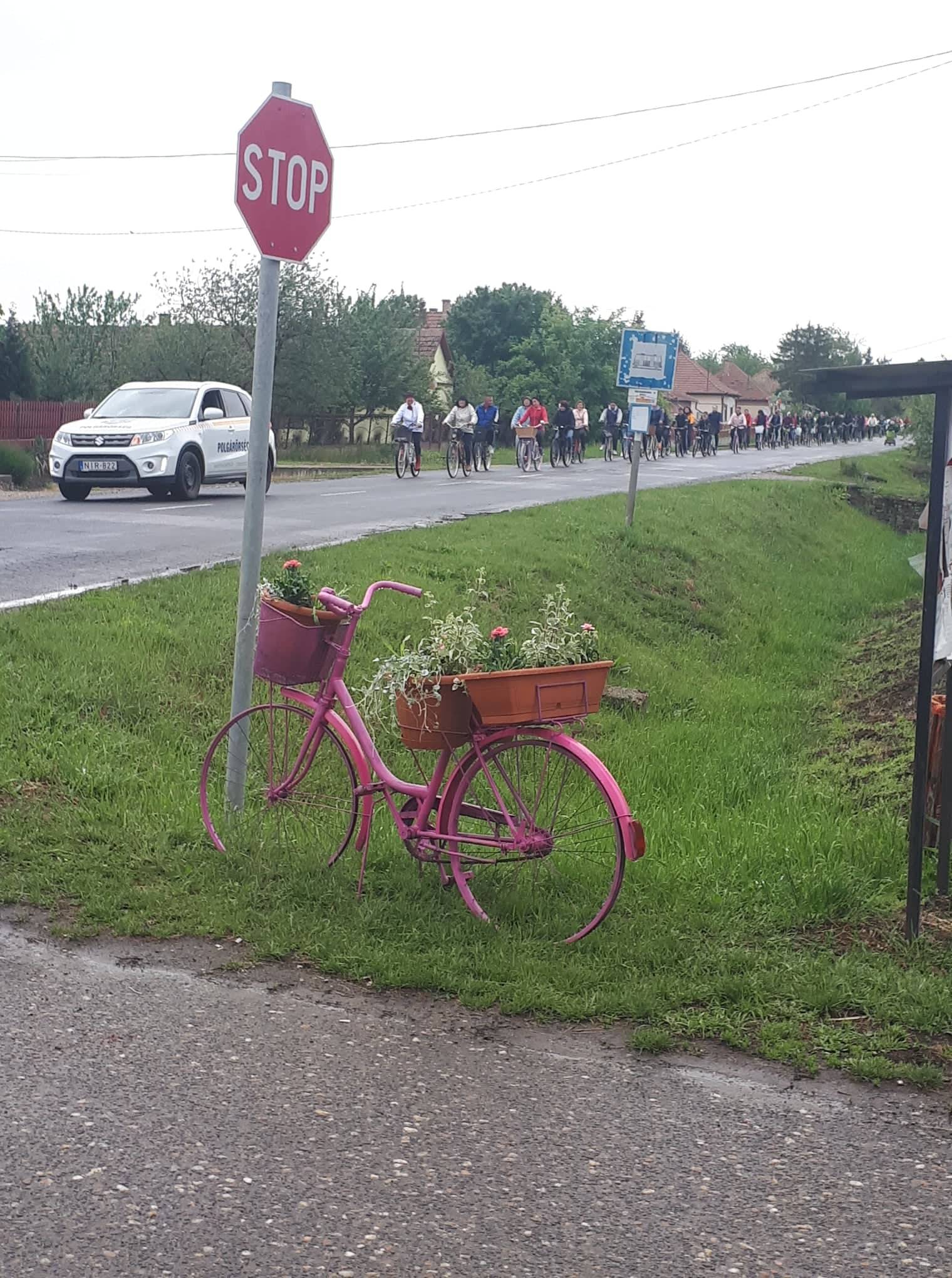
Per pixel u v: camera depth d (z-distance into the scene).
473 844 5.15
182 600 10.23
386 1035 4.03
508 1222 3.00
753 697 13.06
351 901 5.16
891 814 7.43
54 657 8.25
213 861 5.53
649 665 13.05
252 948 4.64
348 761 5.55
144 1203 2.99
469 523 17.47
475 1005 4.27
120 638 8.88
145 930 4.79
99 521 16.78
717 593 18.00
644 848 4.88
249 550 6.02
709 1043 4.08
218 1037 3.94
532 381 73.81
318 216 6.02
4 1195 2.99
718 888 5.58
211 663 8.77
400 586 5.62
